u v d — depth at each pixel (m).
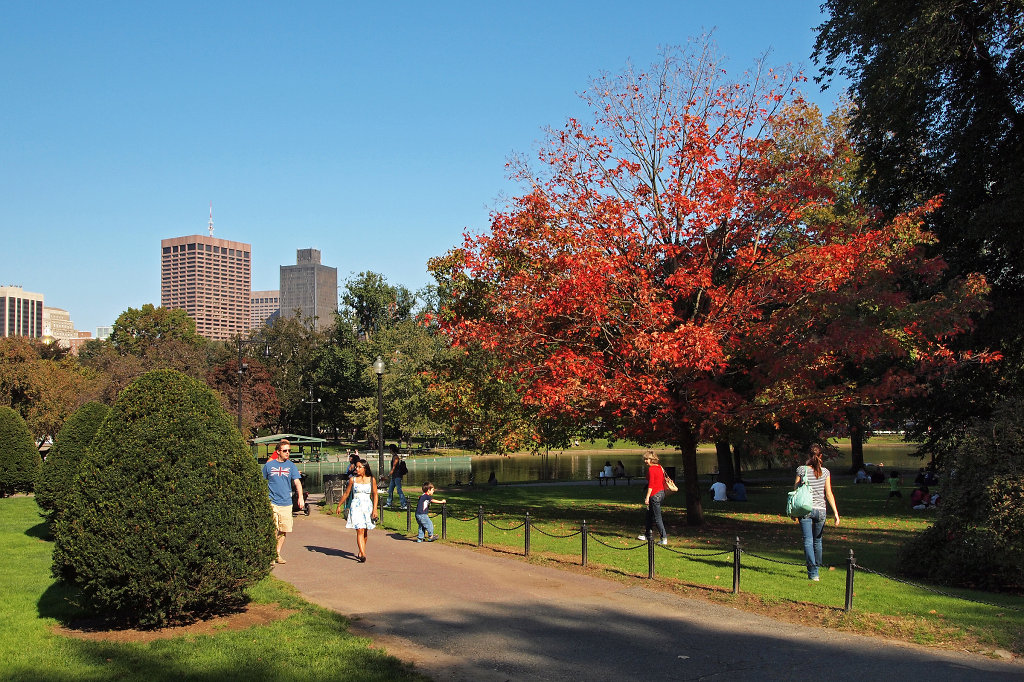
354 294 85.25
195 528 8.98
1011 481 11.98
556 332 19.41
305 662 7.93
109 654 8.18
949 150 22.56
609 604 10.87
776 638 9.20
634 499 29.34
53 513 17.72
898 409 24.81
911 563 13.05
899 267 18.83
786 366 16.80
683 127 19.12
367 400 71.31
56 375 52.78
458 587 11.95
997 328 22.36
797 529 19.14
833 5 24.61
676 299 18.94
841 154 20.06
